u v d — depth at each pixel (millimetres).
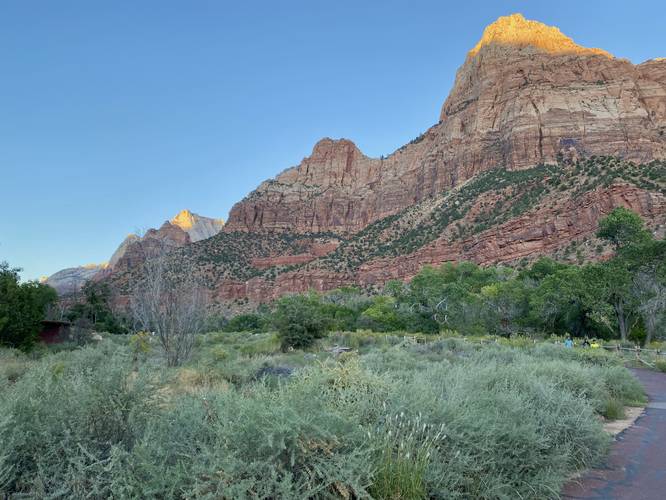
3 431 3338
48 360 7828
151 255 20375
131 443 3832
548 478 5137
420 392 5504
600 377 12094
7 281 27922
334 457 3658
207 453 3373
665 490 5648
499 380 8086
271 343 30062
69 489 3215
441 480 4254
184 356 18672
